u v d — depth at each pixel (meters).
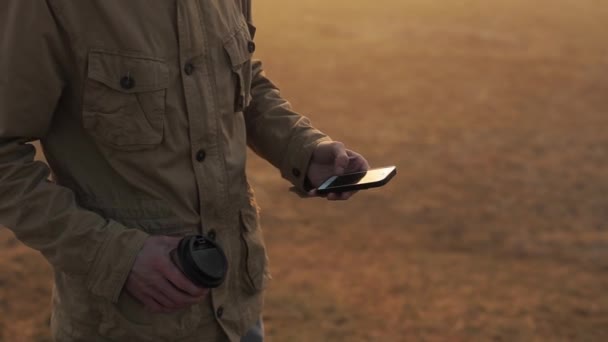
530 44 14.02
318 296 4.83
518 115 9.81
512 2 18.28
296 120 1.77
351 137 8.80
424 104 10.23
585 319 4.74
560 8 17.75
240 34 1.53
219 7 1.49
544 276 5.38
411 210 6.59
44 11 1.33
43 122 1.39
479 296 4.98
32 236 1.37
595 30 15.45
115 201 1.45
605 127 9.41
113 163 1.42
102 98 1.38
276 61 12.43
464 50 13.42
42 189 1.37
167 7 1.41
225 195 1.52
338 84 11.16
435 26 15.34
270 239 5.80
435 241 5.96
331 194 1.62
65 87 1.41
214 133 1.48
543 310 4.83
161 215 1.46
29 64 1.34
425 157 8.12
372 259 5.52
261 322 1.72
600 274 5.46
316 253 5.57
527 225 6.39
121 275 1.34
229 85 1.51
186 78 1.43
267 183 7.09
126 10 1.38
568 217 6.62
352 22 15.64
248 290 1.62
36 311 4.38
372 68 12.11
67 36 1.36
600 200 7.04
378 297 4.88
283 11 16.61
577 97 10.75
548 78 11.73
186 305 1.36
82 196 1.46
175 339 1.49
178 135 1.44
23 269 4.85
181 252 1.33
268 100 1.79
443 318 4.64
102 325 1.46
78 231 1.35
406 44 13.81
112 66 1.37
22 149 1.39
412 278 5.20
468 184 7.33
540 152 8.41
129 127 1.39
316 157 1.73
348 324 4.49
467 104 10.28
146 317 1.46
